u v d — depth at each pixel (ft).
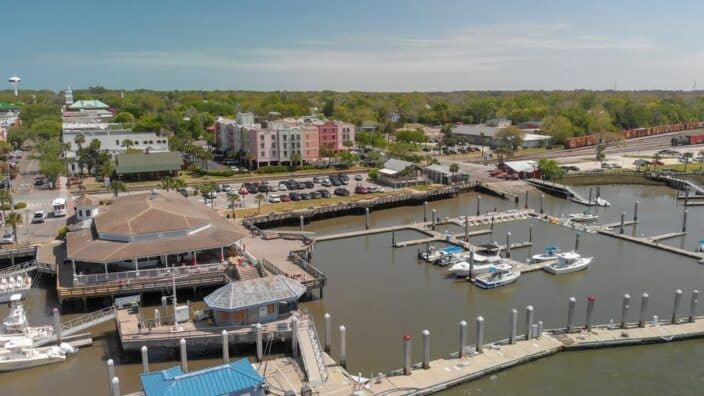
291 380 153.28
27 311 207.62
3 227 305.32
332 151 537.24
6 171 436.35
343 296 227.20
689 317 189.98
